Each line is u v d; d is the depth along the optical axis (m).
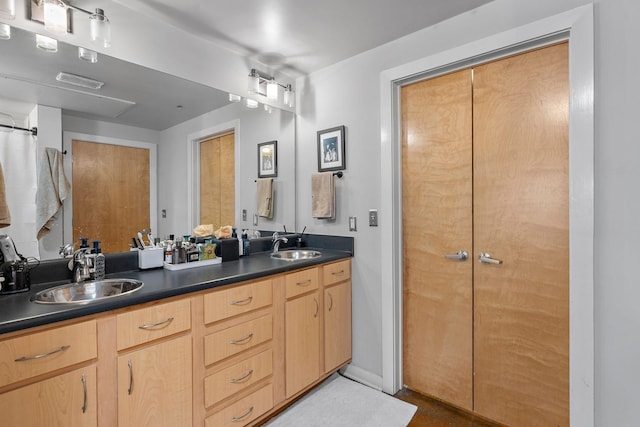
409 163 2.19
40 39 1.49
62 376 1.12
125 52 1.74
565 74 1.61
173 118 2.06
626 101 1.39
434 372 2.11
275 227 2.67
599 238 1.46
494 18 1.74
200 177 2.21
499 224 1.83
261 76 2.44
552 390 1.67
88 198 1.74
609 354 1.44
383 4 1.74
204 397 1.53
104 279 1.62
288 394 1.94
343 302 2.34
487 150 1.87
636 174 1.37
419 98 2.14
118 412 1.25
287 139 2.70
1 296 1.33
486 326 1.89
